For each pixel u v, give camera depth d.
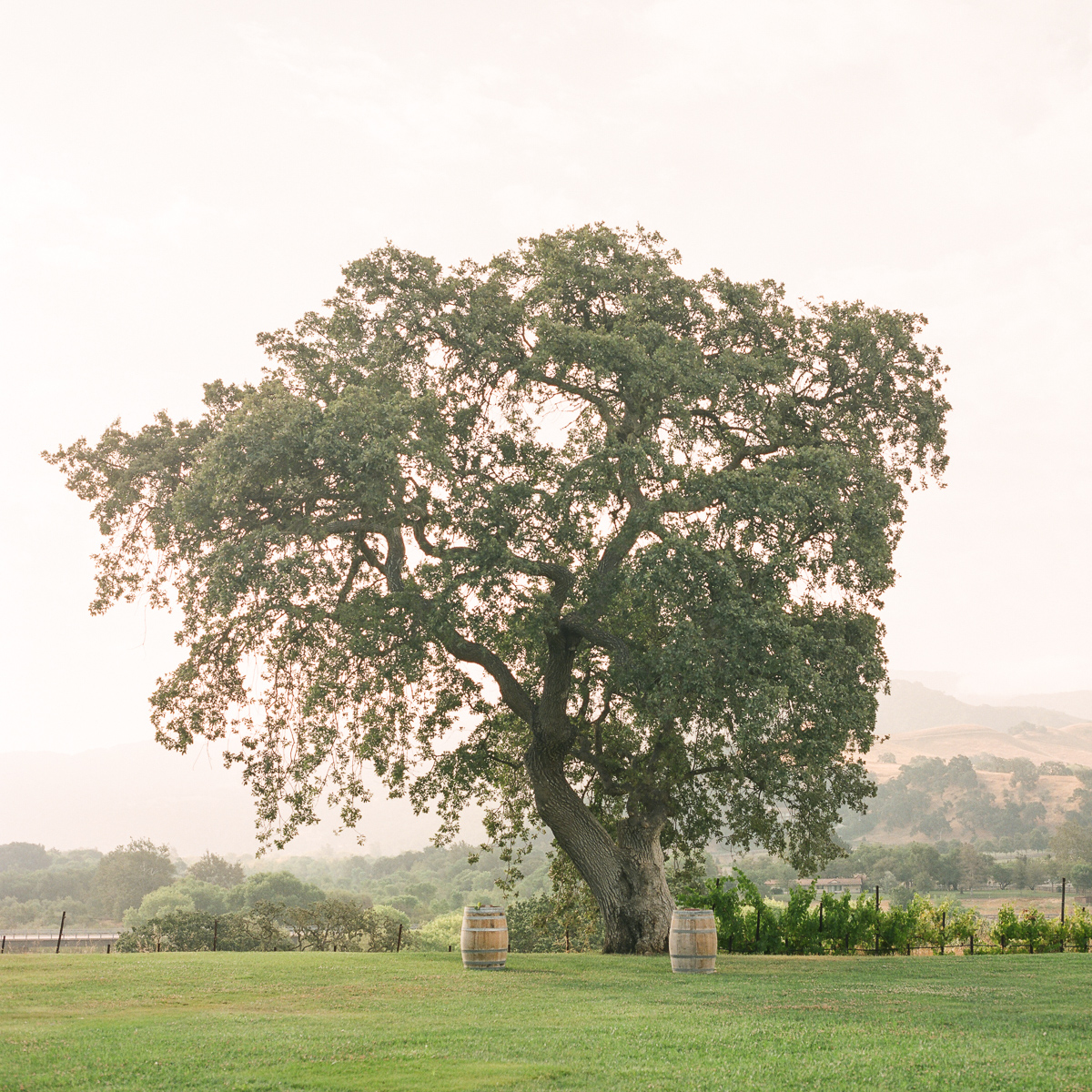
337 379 23.58
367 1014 11.86
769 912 24.17
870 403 24.55
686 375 21.89
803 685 19.36
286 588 20.48
